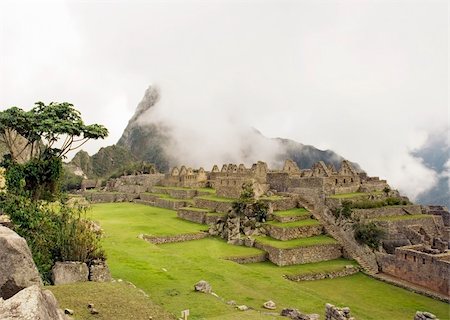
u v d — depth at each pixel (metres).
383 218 56.31
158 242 54.41
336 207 59.31
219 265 41.22
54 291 20.97
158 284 29.23
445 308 36.97
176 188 100.88
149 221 68.12
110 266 32.97
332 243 54.09
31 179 32.19
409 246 48.16
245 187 67.19
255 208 61.22
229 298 29.45
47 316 11.26
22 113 32.75
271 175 74.19
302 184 66.88
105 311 19.09
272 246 51.41
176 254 44.56
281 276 42.78
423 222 56.59
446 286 40.62
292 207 64.38
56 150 34.56
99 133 34.50
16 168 31.52
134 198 110.12
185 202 84.12
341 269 48.56
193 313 23.36
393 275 47.50
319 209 61.66
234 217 60.81
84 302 19.77
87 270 24.14
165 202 89.19
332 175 68.25
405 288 43.28
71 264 23.69
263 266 48.56
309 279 46.03
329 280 46.28
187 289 28.44
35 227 25.44
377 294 41.03
